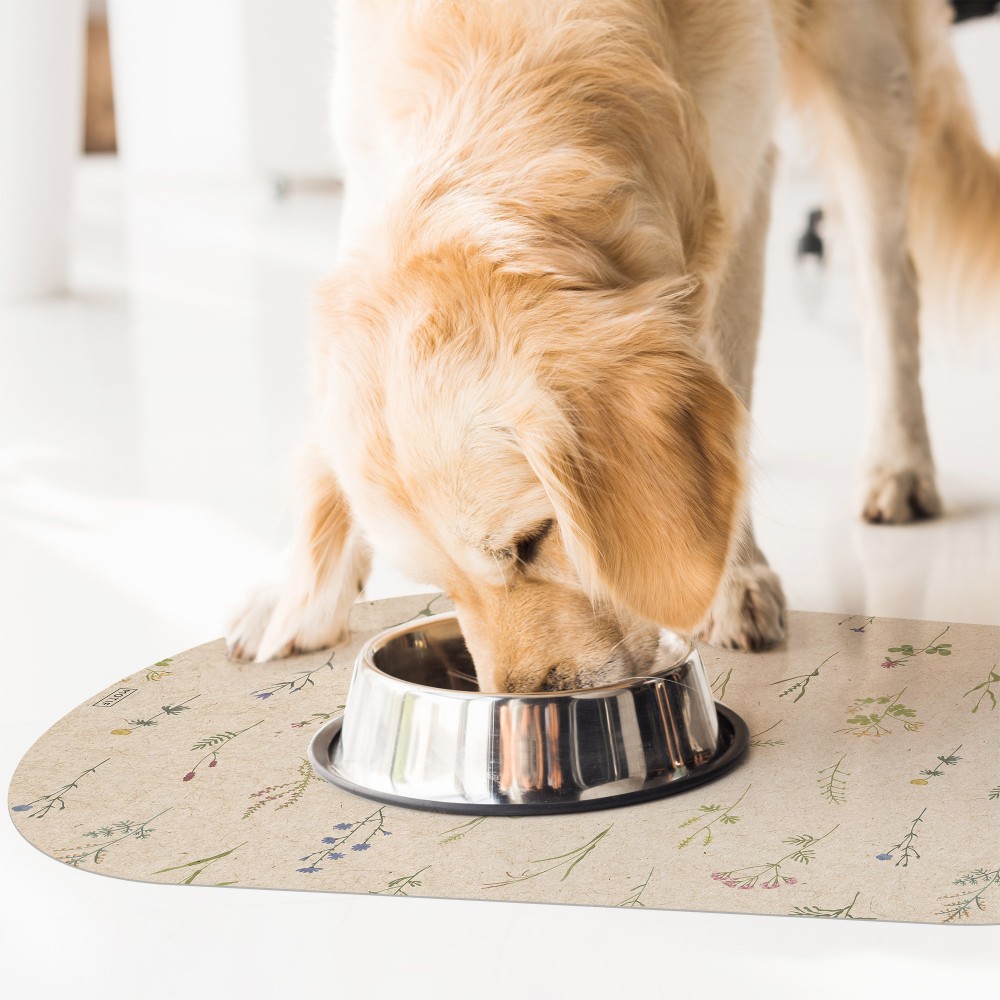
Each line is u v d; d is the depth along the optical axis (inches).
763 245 96.0
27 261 249.3
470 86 70.6
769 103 87.4
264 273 268.4
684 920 54.1
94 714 78.5
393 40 73.9
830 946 51.8
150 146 462.6
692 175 76.0
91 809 66.4
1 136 239.8
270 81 365.4
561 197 66.0
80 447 147.2
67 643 91.7
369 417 64.1
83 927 55.7
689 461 60.7
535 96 69.4
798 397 162.9
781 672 81.9
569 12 71.9
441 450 61.9
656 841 60.9
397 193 69.0
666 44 76.5
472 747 65.1
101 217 371.9
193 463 138.9
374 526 66.2
